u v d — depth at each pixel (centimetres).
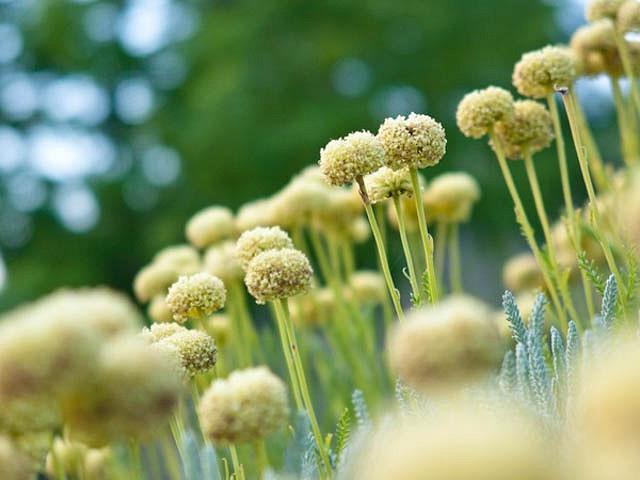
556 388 30
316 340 48
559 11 158
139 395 23
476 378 21
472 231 143
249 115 157
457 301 22
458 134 147
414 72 154
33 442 26
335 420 46
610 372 15
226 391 26
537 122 38
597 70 44
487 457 13
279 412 26
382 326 70
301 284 33
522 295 48
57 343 22
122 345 23
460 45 155
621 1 42
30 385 22
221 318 45
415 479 13
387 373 49
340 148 33
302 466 29
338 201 46
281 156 149
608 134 148
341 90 160
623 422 15
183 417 37
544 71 38
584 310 45
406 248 34
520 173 139
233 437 26
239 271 44
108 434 23
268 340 48
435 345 21
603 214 42
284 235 36
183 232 160
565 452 27
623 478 14
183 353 31
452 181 47
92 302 24
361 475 27
